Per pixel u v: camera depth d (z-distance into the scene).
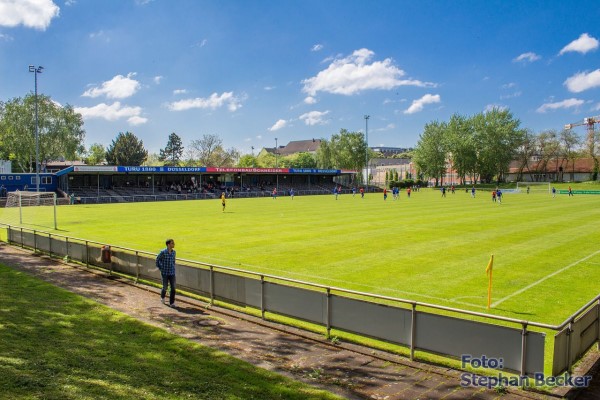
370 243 22.17
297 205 52.59
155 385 6.81
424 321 8.00
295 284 14.39
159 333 9.49
